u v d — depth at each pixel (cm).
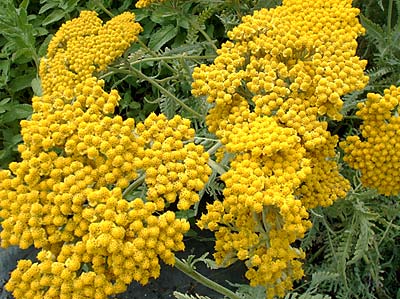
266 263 23
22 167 22
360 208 33
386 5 42
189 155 23
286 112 26
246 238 23
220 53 28
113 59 35
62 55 36
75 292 20
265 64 27
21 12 48
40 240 21
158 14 40
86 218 21
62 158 22
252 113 25
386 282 40
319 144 25
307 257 41
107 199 21
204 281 25
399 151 27
